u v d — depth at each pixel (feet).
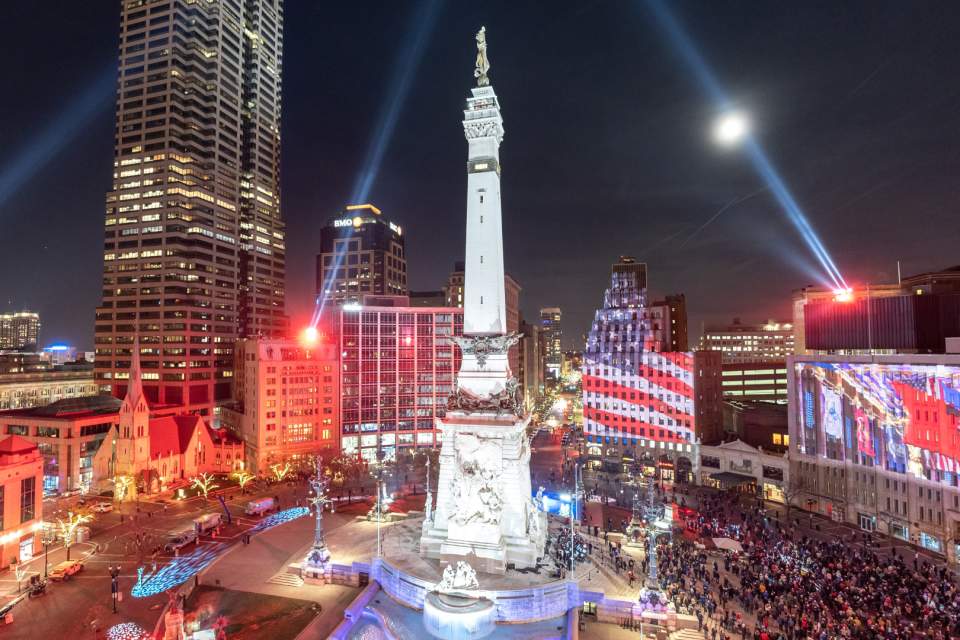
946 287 366.84
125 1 558.97
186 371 510.58
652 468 394.93
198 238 538.06
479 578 190.08
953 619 164.86
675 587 191.42
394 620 173.68
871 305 337.52
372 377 450.30
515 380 223.30
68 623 176.45
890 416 266.36
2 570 219.20
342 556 220.64
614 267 446.60
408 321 465.88
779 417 394.11
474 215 222.28
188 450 381.81
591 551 226.17
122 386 530.27
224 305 564.30
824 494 299.79
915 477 253.44
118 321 533.96
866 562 210.38
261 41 655.76
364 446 442.09
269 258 650.84
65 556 237.04
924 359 251.80
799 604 173.06
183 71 548.31
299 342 417.49
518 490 204.95
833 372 296.92
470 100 223.71
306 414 413.80
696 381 390.01
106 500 322.55
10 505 224.94
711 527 260.83
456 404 213.05
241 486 355.56
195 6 558.15
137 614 182.91
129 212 536.83
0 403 622.95
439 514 212.64
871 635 153.69
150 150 533.55
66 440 363.56
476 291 220.84
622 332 425.28
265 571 217.56
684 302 569.64
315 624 174.50
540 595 180.45
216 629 171.73
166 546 243.19
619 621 179.32
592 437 428.15
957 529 235.81
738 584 199.41
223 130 579.48
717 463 367.66
